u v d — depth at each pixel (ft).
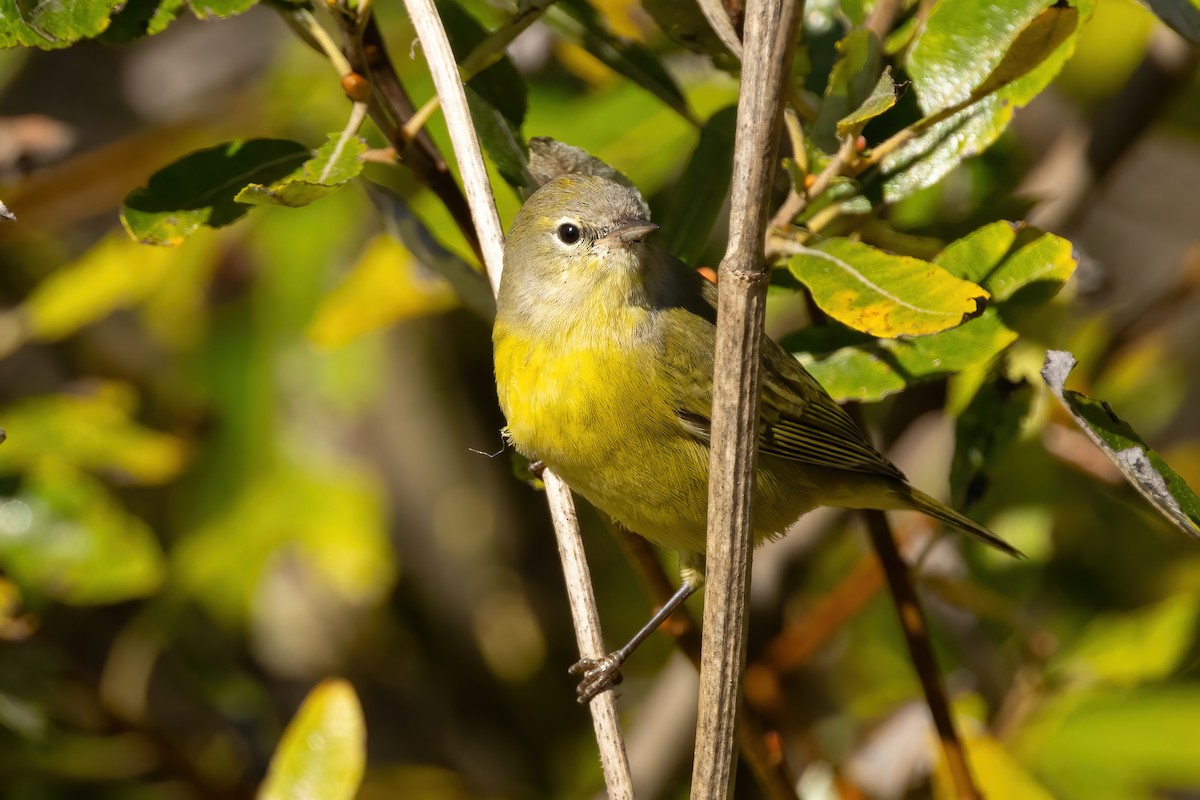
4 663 32.65
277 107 39.40
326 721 25.61
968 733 30.96
